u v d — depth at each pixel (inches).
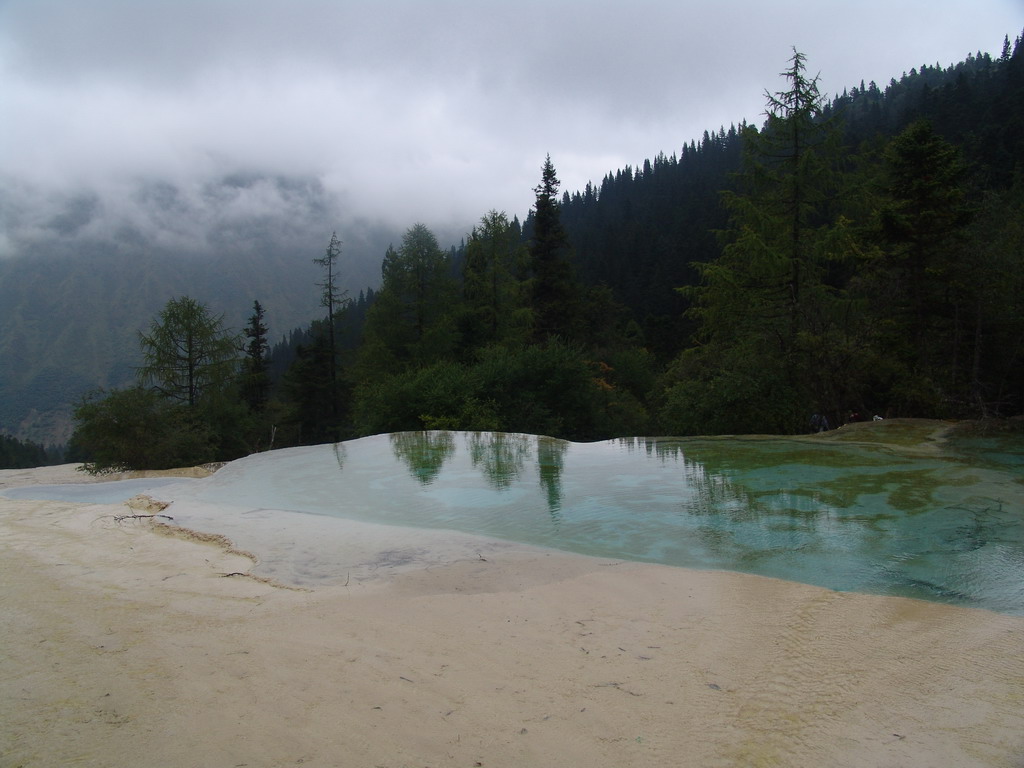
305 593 161.2
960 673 113.0
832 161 706.8
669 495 285.4
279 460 422.3
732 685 109.0
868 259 619.2
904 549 198.4
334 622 139.1
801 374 554.6
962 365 581.0
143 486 390.6
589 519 246.1
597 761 86.4
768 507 258.2
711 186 3617.1
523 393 857.5
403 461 403.5
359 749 88.4
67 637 129.3
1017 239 578.2
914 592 159.5
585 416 916.6
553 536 223.3
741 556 194.5
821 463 350.9
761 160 738.8
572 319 1470.2
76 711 98.1
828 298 645.3
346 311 1519.4
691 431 567.5
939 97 2516.0
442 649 124.1
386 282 1358.3
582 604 151.1
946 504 256.1
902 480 302.5
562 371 882.8
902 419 492.1
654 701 103.3
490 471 359.6
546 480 328.8
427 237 1336.1
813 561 187.3
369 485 328.5
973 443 404.8
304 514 265.0
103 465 660.1
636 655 121.5
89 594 159.8
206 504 290.5
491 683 109.3
